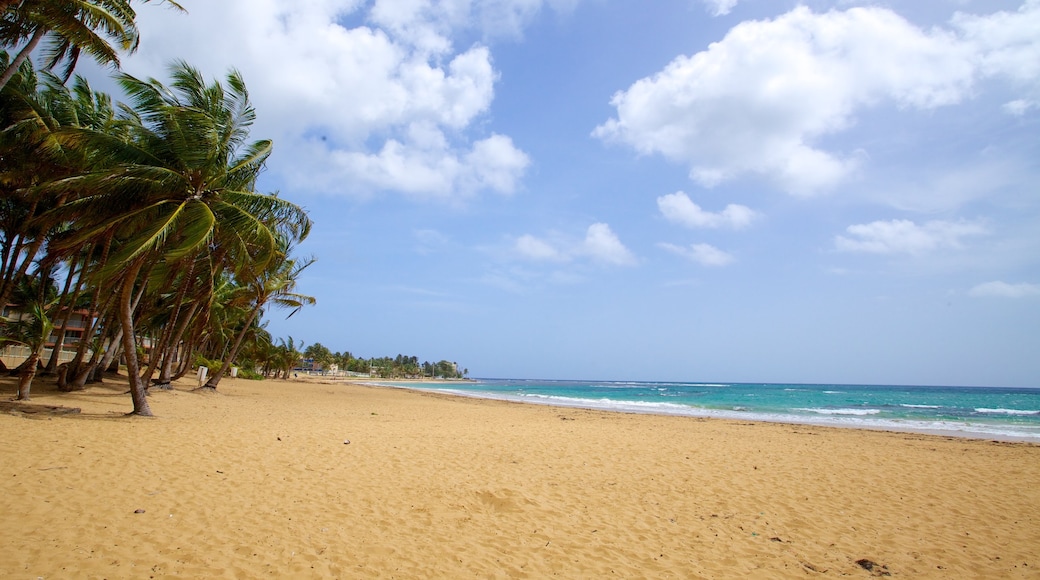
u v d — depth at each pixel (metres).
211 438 9.59
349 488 7.01
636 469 9.50
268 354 47.03
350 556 4.86
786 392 75.69
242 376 45.22
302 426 12.52
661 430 16.77
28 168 13.07
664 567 5.14
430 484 7.52
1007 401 53.75
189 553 4.61
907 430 21.09
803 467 10.35
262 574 4.36
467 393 57.41
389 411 20.84
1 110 12.59
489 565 4.92
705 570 5.12
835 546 5.92
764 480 9.04
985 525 6.82
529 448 11.15
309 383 55.12
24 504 5.31
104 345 21.05
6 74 9.91
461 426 15.15
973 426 23.47
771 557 5.52
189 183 11.60
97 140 10.88
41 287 18.56
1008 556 5.73
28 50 10.35
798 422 24.08
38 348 13.10
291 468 7.80
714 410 33.25
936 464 11.09
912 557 5.66
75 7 10.04
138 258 11.38
